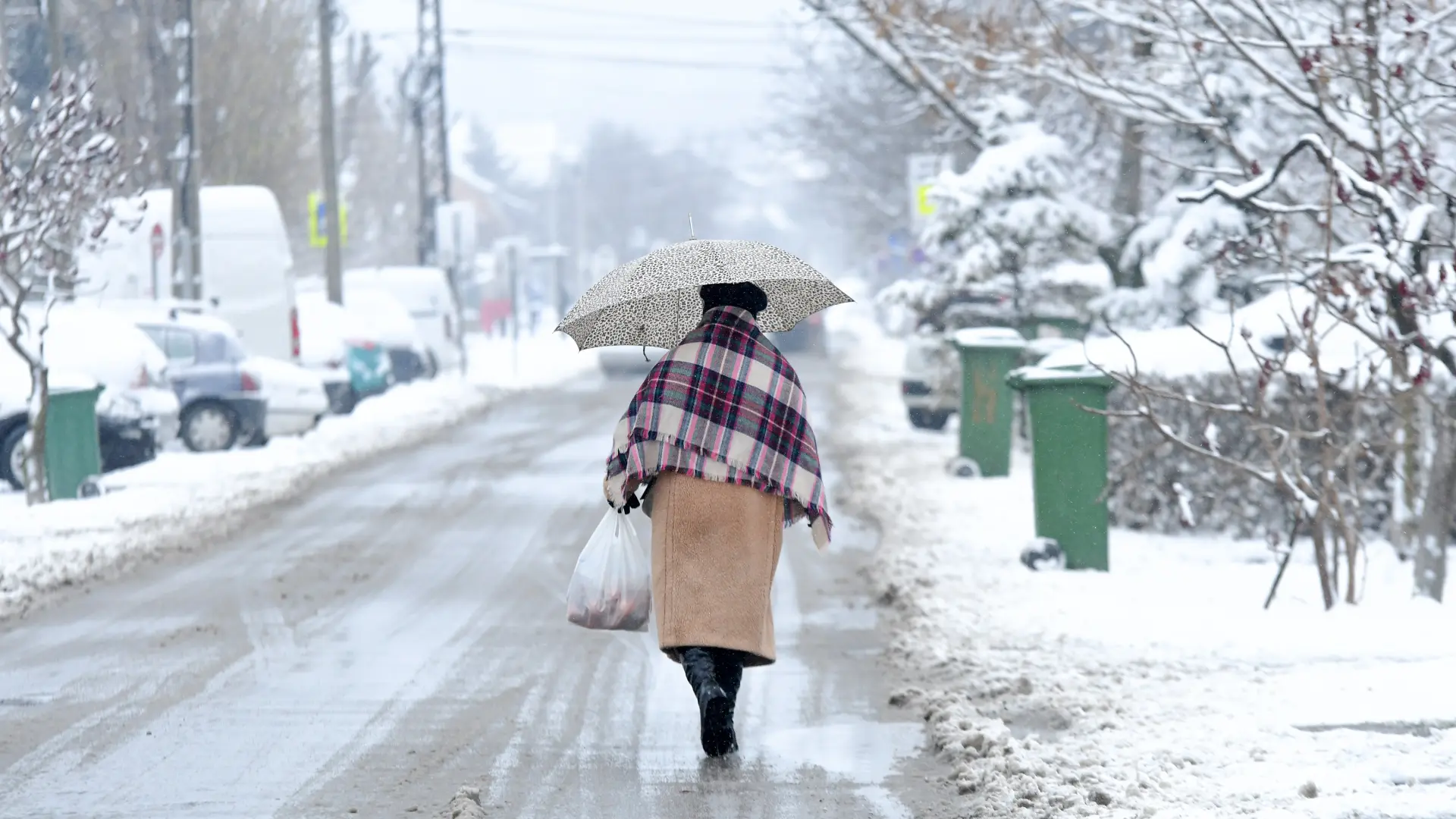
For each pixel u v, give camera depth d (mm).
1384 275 31531
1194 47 39656
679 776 22469
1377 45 34500
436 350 120312
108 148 54188
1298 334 41344
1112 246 65625
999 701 26062
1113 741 23156
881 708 26391
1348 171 32219
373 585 38844
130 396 60719
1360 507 35594
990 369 59719
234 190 91312
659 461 22750
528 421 89625
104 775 22484
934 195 67625
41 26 83938
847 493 55531
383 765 23047
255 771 22688
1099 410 35062
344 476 62469
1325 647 29188
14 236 50375
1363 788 20172
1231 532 43844
